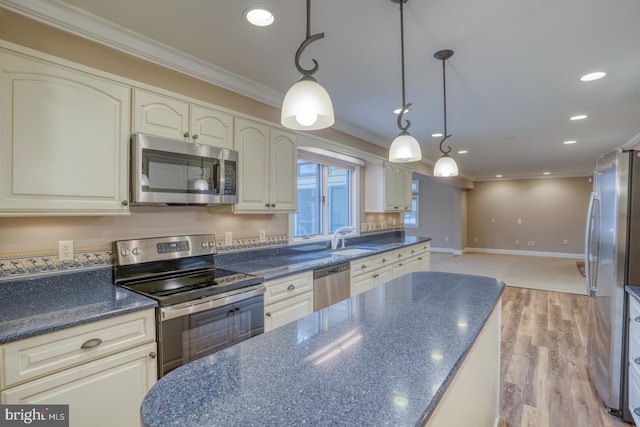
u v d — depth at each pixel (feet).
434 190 33.81
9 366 4.11
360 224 15.40
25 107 5.00
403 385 2.89
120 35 6.21
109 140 5.92
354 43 6.73
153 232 7.45
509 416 7.23
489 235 33.50
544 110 10.95
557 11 5.64
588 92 9.42
